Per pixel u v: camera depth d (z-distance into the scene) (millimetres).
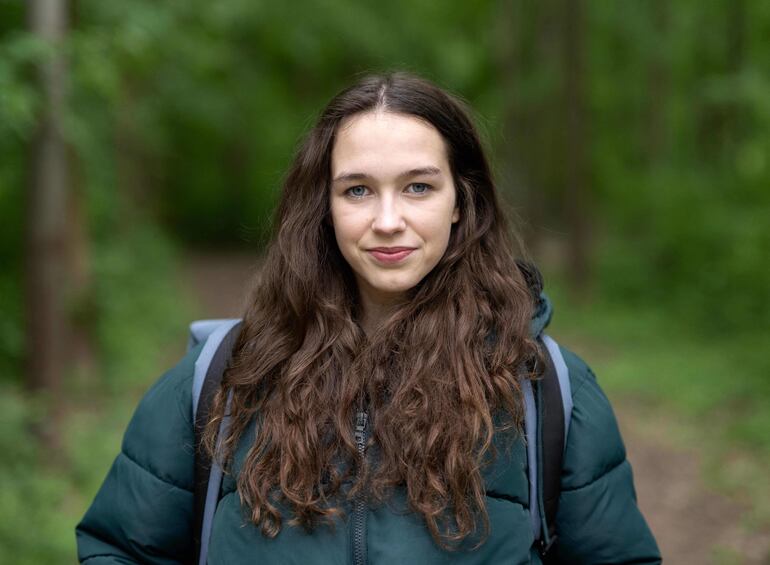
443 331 1645
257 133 22906
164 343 9664
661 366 8312
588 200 12484
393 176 1591
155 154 16859
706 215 10852
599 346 9852
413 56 17906
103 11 6262
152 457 1699
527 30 14180
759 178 9336
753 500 5211
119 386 7320
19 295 6789
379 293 1744
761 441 6059
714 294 9906
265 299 1741
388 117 1604
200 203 25172
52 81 5359
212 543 1603
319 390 1615
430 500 1515
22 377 6023
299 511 1523
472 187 1743
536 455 1624
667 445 6398
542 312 1760
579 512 1652
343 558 1519
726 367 7934
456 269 1710
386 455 1553
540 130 14273
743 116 10461
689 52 12555
